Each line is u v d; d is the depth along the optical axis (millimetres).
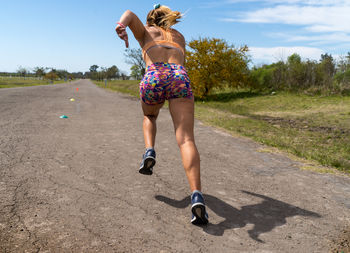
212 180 3713
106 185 3357
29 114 9289
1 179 3352
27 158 4285
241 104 16250
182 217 2629
